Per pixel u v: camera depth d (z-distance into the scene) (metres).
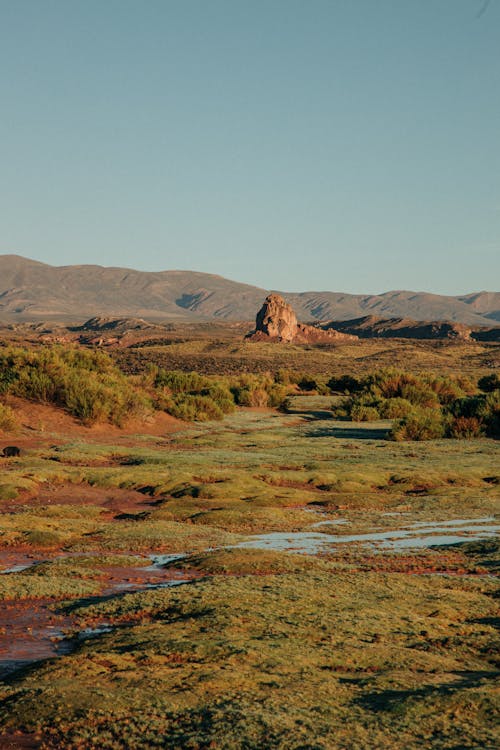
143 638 11.05
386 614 12.63
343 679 9.52
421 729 7.82
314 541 20.94
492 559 18.05
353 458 40.19
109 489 29.97
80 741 7.68
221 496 28.48
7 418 42.31
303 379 98.62
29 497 27.61
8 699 8.85
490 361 189.25
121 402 49.50
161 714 8.24
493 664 10.52
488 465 37.62
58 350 61.12
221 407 63.50
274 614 12.39
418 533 22.23
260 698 8.65
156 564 17.77
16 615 13.09
